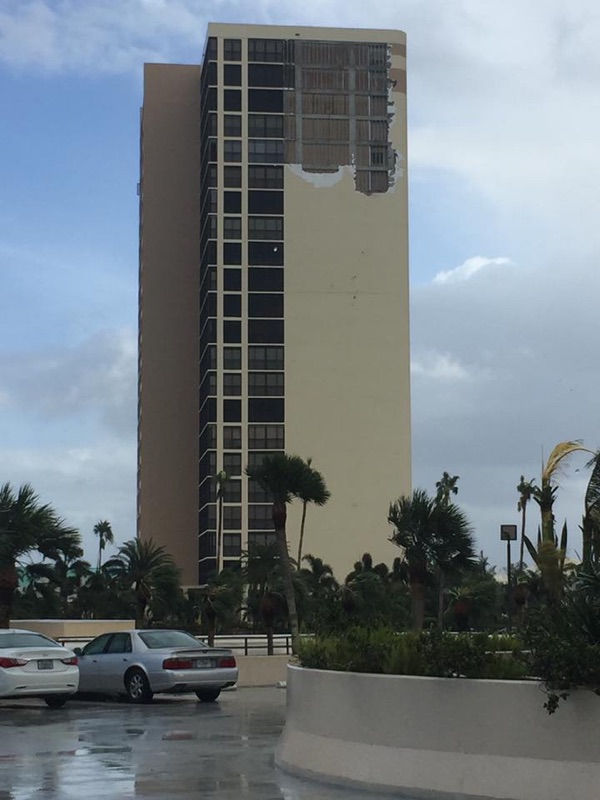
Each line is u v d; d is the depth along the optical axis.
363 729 11.91
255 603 68.88
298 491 45.84
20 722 19.33
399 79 119.00
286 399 113.44
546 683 10.52
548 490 29.16
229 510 109.81
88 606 84.69
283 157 116.69
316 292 115.38
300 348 114.50
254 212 115.69
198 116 124.44
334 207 116.81
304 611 63.78
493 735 10.84
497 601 60.41
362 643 12.66
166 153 123.62
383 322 116.06
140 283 131.00
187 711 21.61
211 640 51.91
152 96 124.19
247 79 117.19
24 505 34.75
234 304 113.94
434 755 11.18
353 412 114.56
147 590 61.16
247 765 13.45
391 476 114.06
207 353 113.94
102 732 17.47
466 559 43.91
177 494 117.69
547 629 11.08
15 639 22.89
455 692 11.16
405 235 117.12
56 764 13.62
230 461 111.31
